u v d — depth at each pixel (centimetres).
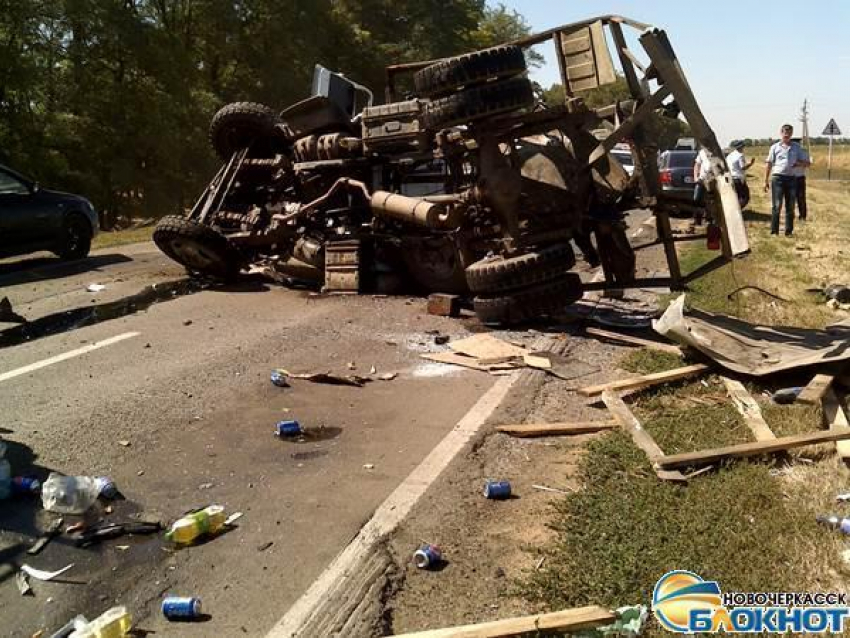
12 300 973
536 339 756
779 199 1614
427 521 400
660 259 1283
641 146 773
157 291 1030
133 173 2969
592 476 445
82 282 1090
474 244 875
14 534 400
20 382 640
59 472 467
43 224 1224
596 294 983
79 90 2848
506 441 507
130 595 348
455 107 759
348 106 1098
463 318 855
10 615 336
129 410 572
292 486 451
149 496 440
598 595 329
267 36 3856
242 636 317
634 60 762
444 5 5303
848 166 8194
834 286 966
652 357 680
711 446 480
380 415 568
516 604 330
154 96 3048
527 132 809
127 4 3003
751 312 860
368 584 345
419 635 299
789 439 457
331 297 975
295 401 598
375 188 992
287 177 1089
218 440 520
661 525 384
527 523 396
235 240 1066
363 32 4534
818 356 582
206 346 746
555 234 821
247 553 379
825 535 370
